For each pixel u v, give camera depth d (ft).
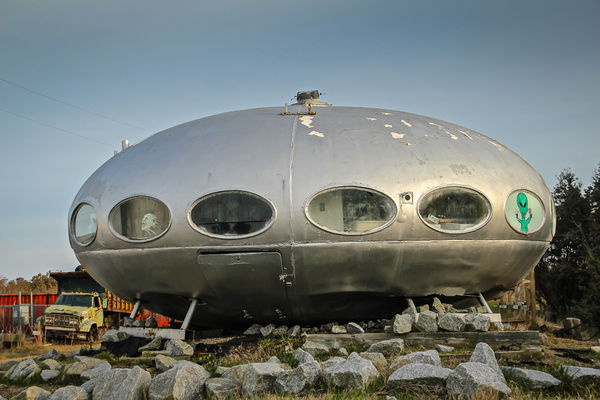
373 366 24.09
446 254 33.14
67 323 64.54
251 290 34.17
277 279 33.30
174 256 33.58
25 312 77.10
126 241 34.45
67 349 55.98
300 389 23.49
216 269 33.24
